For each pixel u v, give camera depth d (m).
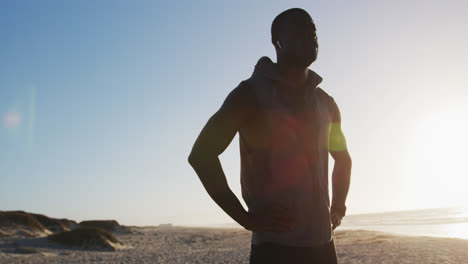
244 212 1.20
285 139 1.29
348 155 1.64
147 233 39.97
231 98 1.27
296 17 1.36
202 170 1.18
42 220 30.73
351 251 11.77
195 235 34.69
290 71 1.35
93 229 19.69
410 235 22.69
